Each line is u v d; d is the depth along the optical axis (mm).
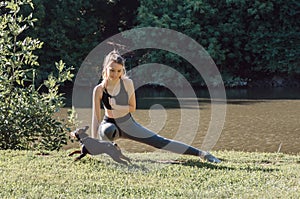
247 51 20578
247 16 20438
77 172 5234
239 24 20375
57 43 19312
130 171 5309
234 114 12773
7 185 4754
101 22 21484
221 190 4703
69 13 19969
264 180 5082
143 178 5074
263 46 20266
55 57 19516
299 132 10445
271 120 11898
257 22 20359
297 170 5578
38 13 18859
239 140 9688
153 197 4469
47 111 7336
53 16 19750
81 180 4961
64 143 7395
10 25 7582
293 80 20375
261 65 20422
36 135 7309
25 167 5418
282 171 5500
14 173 5168
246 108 13781
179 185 4859
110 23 21656
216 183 4934
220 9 20562
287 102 15055
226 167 5617
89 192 4617
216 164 5734
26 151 6312
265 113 12953
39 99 7414
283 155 6746
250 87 19797
